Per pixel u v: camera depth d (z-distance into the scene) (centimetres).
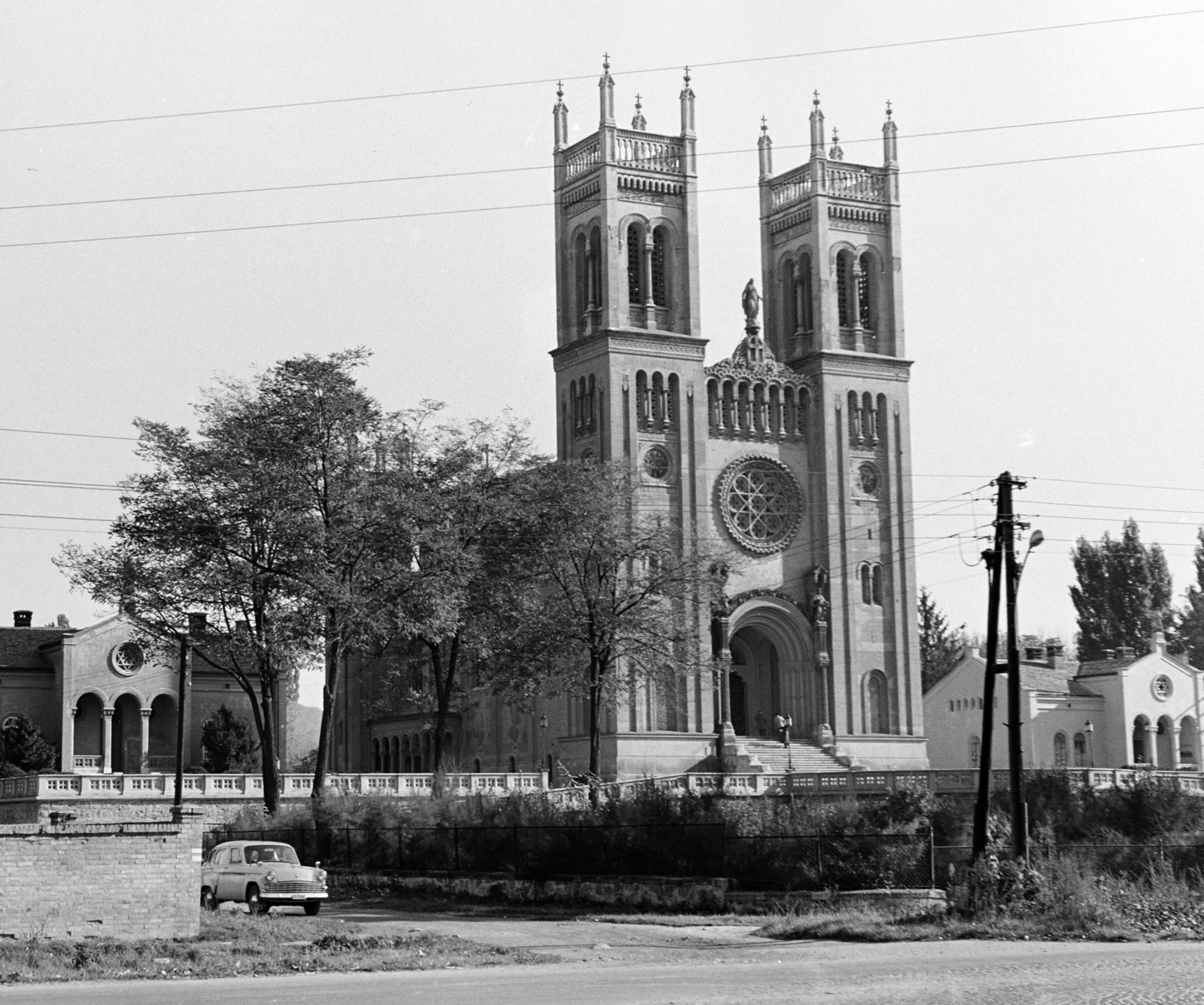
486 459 9700
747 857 5988
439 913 5934
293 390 8594
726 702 12888
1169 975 3578
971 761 14362
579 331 13538
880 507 13950
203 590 8362
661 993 3334
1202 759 13838
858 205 14288
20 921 4344
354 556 8625
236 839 7819
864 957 4188
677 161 13550
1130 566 16938
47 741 12381
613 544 10000
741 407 13625
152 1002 3206
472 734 14188
